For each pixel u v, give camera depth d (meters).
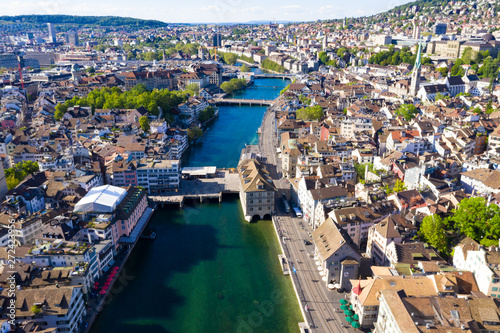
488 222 174.50
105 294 165.12
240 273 182.75
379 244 176.38
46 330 128.75
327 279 165.50
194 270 185.50
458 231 184.12
